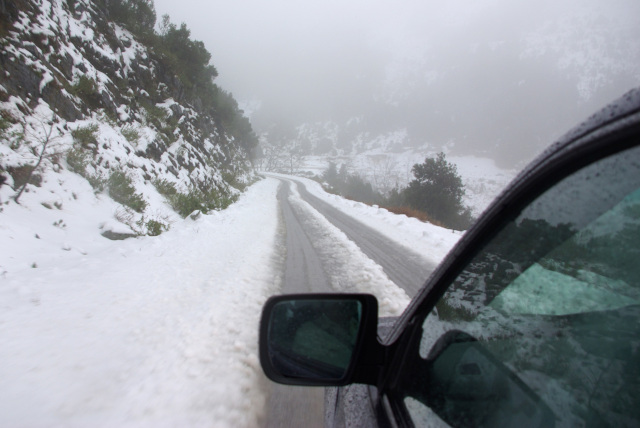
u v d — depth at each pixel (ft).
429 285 4.58
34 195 25.13
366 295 4.84
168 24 85.30
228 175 84.64
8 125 27.02
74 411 8.59
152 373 10.35
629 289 2.40
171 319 14.02
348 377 4.78
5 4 34.88
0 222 20.45
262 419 8.80
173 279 19.11
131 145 45.21
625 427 2.21
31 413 8.40
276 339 5.03
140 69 61.11
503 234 3.54
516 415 2.92
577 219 2.69
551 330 2.90
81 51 46.52
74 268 19.19
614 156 2.32
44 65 35.60
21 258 18.86
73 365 10.52
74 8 50.19
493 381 3.25
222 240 29.84
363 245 30.04
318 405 9.36
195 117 77.30
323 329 4.98
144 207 35.37
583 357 2.62
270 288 18.47
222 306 15.52
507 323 3.31
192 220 40.01
